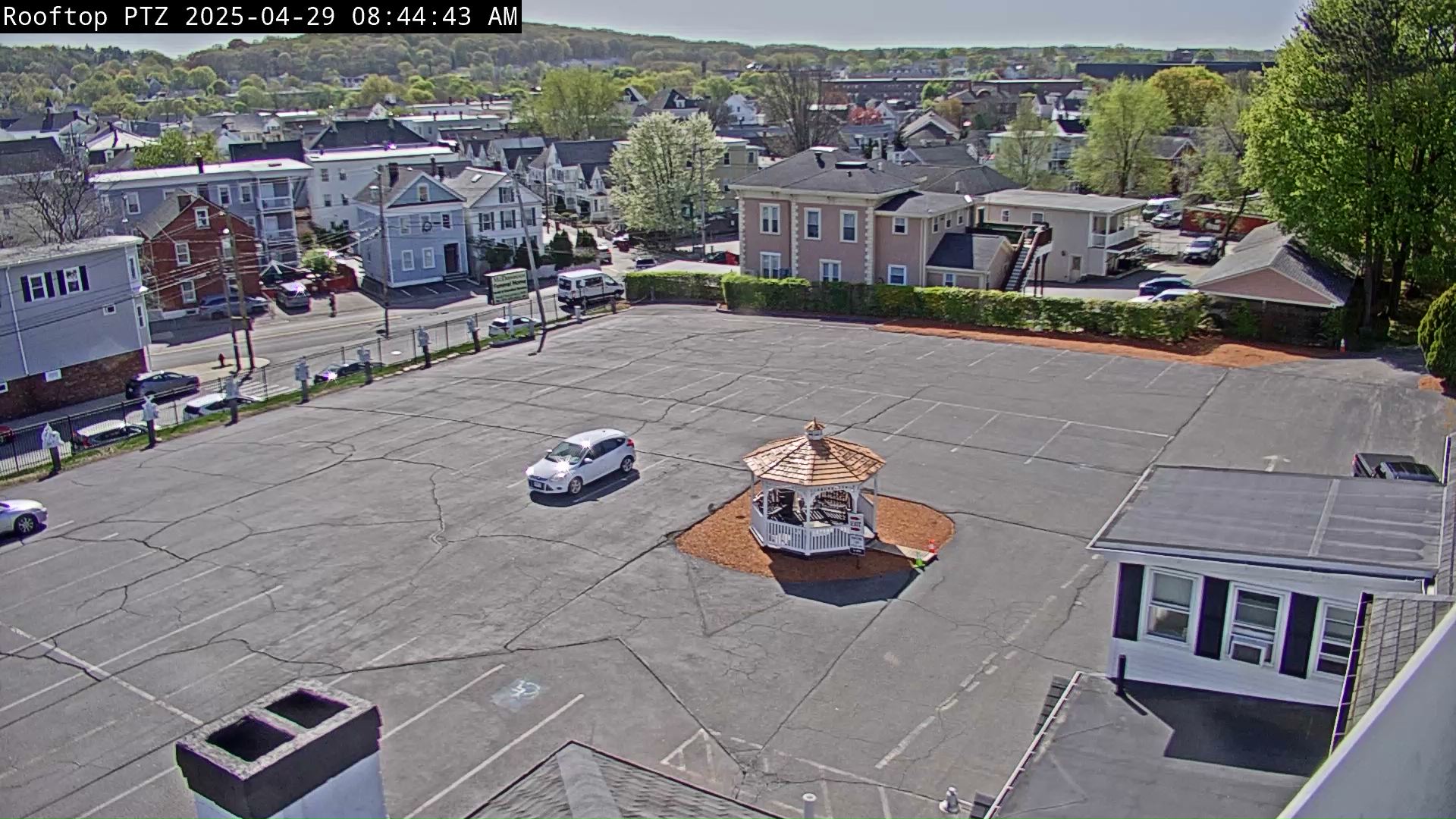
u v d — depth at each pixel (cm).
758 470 2412
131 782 1677
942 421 3375
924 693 1839
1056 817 1132
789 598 2203
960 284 5303
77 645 2116
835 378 3997
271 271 7562
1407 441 3025
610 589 2270
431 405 3872
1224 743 1273
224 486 3039
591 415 3616
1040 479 2827
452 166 9619
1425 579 1244
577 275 6128
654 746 1714
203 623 2189
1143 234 7325
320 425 3666
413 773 1661
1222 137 7356
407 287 7538
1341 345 4125
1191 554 1384
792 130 11181
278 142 9781
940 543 2445
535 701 1855
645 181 8469
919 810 1540
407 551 2503
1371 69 4062
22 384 4512
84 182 6825
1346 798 388
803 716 1784
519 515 2708
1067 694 1441
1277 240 4875
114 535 2691
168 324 6488
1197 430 3197
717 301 5825
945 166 7112
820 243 5616
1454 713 399
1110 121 8150
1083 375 3900
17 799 1644
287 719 844
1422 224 4116
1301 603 1341
